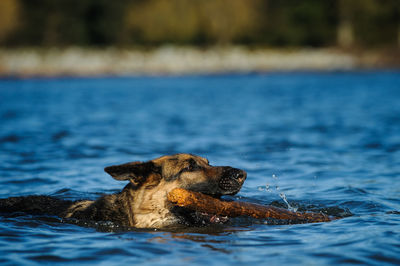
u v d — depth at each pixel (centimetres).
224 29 10662
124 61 8969
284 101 4291
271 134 2464
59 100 4397
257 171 1683
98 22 11119
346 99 4375
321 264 847
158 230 1090
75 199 1348
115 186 1501
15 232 1059
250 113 3431
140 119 3108
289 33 11462
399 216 1152
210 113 3444
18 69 8231
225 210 1113
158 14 10644
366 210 1227
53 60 8556
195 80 7419
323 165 1756
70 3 10925
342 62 9800
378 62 10094
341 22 11581
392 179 1538
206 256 896
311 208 1267
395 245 928
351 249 914
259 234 1038
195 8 10631
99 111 3566
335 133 2469
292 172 1666
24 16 10731
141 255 908
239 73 8912
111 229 1098
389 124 2739
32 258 899
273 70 9344
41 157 1884
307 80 7069
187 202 1084
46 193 1415
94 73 8700
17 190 1447
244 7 10681
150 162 1145
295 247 941
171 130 2609
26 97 4672
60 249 948
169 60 9206
